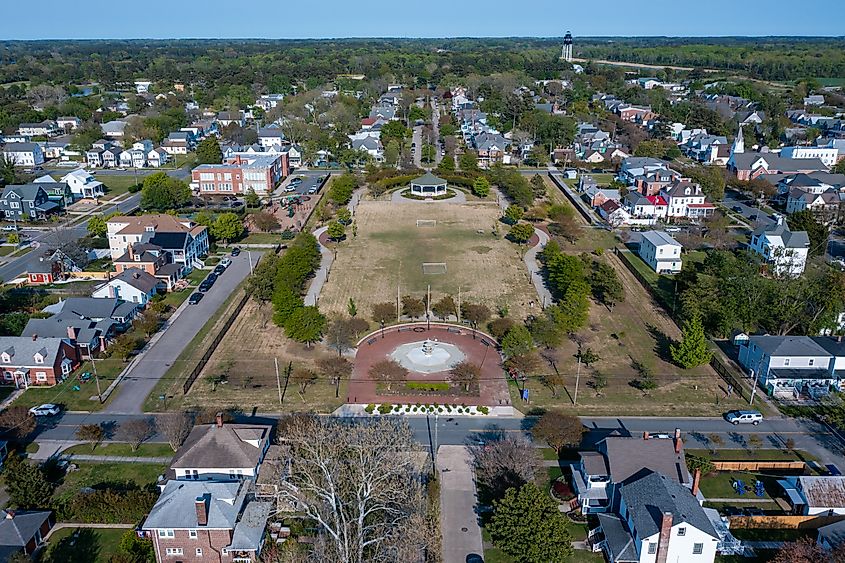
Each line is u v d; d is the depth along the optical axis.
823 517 69.94
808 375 97.44
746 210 193.25
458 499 74.31
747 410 92.81
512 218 177.88
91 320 108.62
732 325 111.81
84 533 68.44
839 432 88.56
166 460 81.06
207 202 198.00
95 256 151.00
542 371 103.44
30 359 97.00
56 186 191.25
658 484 66.88
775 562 61.81
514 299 129.62
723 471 79.94
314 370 102.62
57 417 89.75
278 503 67.44
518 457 76.19
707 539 62.22
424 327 117.56
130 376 100.31
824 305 110.88
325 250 157.38
